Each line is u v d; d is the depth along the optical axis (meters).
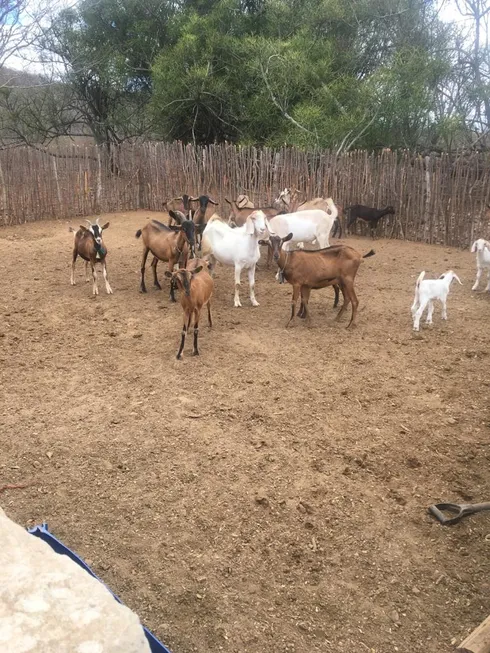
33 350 8.40
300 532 4.70
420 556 4.48
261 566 4.34
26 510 4.90
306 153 17.64
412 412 6.66
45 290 11.39
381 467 5.61
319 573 4.29
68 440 5.98
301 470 5.53
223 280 12.30
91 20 27.48
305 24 24.41
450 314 10.06
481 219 15.01
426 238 16.19
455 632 3.79
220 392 7.12
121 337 8.94
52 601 1.74
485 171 14.70
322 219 12.62
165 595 4.04
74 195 20.47
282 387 7.27
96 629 1.64
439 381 7.46
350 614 3.92
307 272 9.16
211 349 8.48
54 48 27.19
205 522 4.79
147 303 10.64
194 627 3.78
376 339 8.91
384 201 16.70
